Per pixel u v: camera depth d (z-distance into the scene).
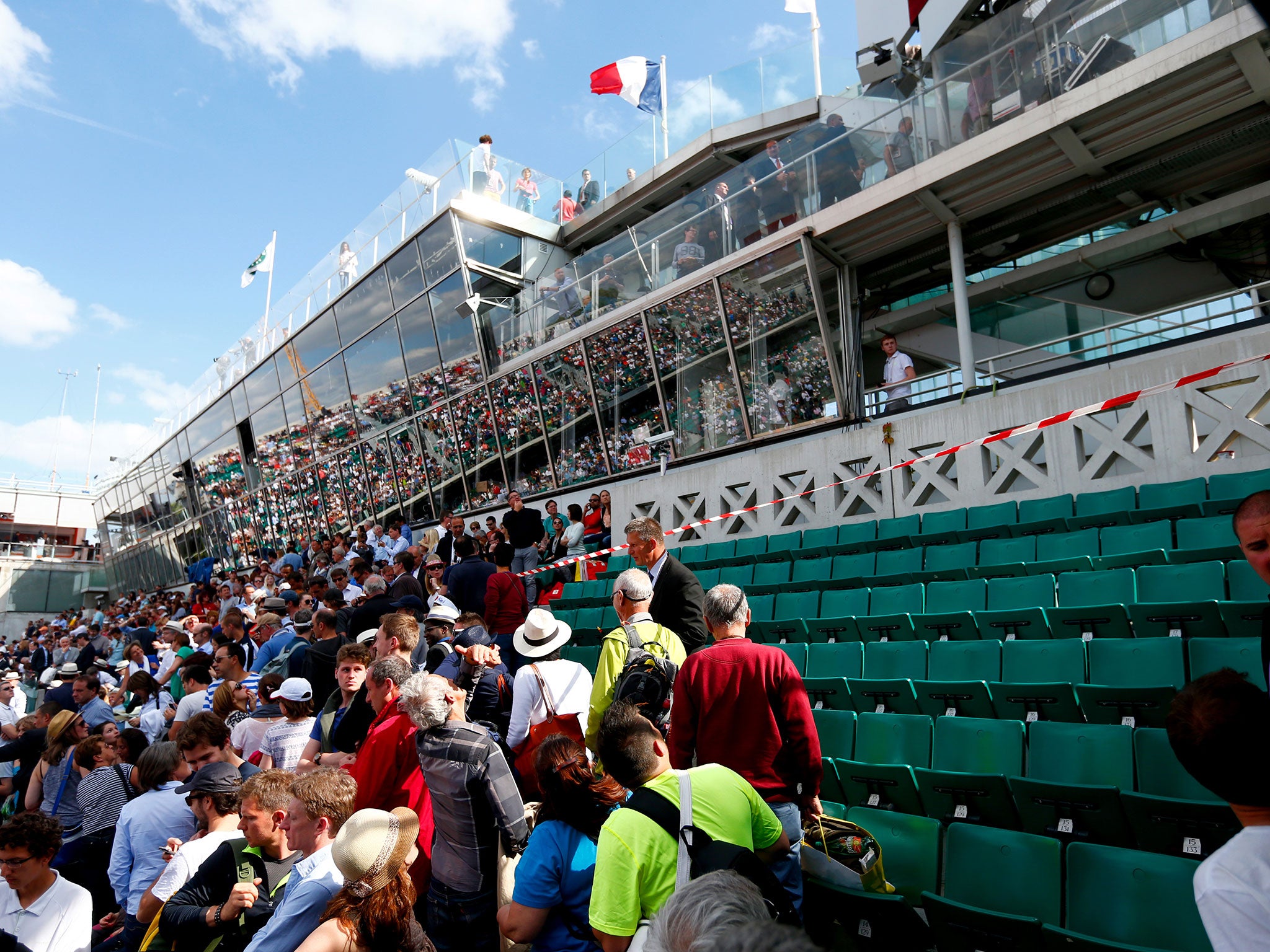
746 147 17.50
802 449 11.63
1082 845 3.46
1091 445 9.20
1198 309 11.64
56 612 41.97
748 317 13.05
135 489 37.12
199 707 7.18
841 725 5.41
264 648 7.86
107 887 5.79
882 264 13.58
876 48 13.98
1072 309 12.88
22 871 4.25
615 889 2.59
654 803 2.72
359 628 7.40
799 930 1.13
